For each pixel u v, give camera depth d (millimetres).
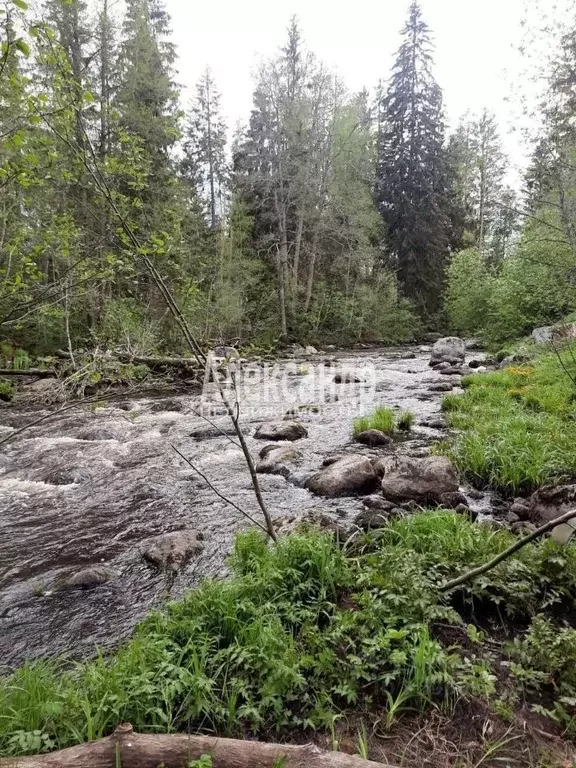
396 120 35969
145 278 5547
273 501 6031
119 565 4629
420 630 2848
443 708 2527
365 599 3211
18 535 5285
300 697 2594
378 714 2531
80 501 6172
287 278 27359
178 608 3311
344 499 6020
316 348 26391
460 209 37344
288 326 26641
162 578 4379
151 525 5488
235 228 25469
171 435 9117
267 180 25594
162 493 6410
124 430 9383
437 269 34125
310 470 6938
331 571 3564
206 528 5371
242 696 2604
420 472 5801
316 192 26766
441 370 16172
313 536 3969
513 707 2518
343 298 28688
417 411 10492
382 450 7863
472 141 32031
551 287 13219
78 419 10117
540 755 2248
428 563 3639
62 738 2281
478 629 3123
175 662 2807
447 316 33406
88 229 4492
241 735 2424
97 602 4039
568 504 4477
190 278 4992
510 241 19547
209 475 7062
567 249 10367
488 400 10000
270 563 3658
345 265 29750
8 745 2197
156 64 15898
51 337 13414
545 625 2910
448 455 7141
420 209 33594
